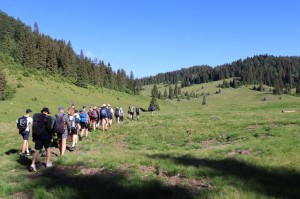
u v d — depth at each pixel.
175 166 11.74
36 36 186.38
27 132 15.95
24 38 173.38
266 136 20.11
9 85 111.62
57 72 169.12
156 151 17.70
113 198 8.95
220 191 9.02
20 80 130.50
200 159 13.81
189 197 8.73
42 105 108.31
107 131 28.61
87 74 168.50
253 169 11.60
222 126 27.77
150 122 35.81
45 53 167.62
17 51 167.75
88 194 9.15
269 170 11.31
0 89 102.50
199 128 27.92
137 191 9.32
